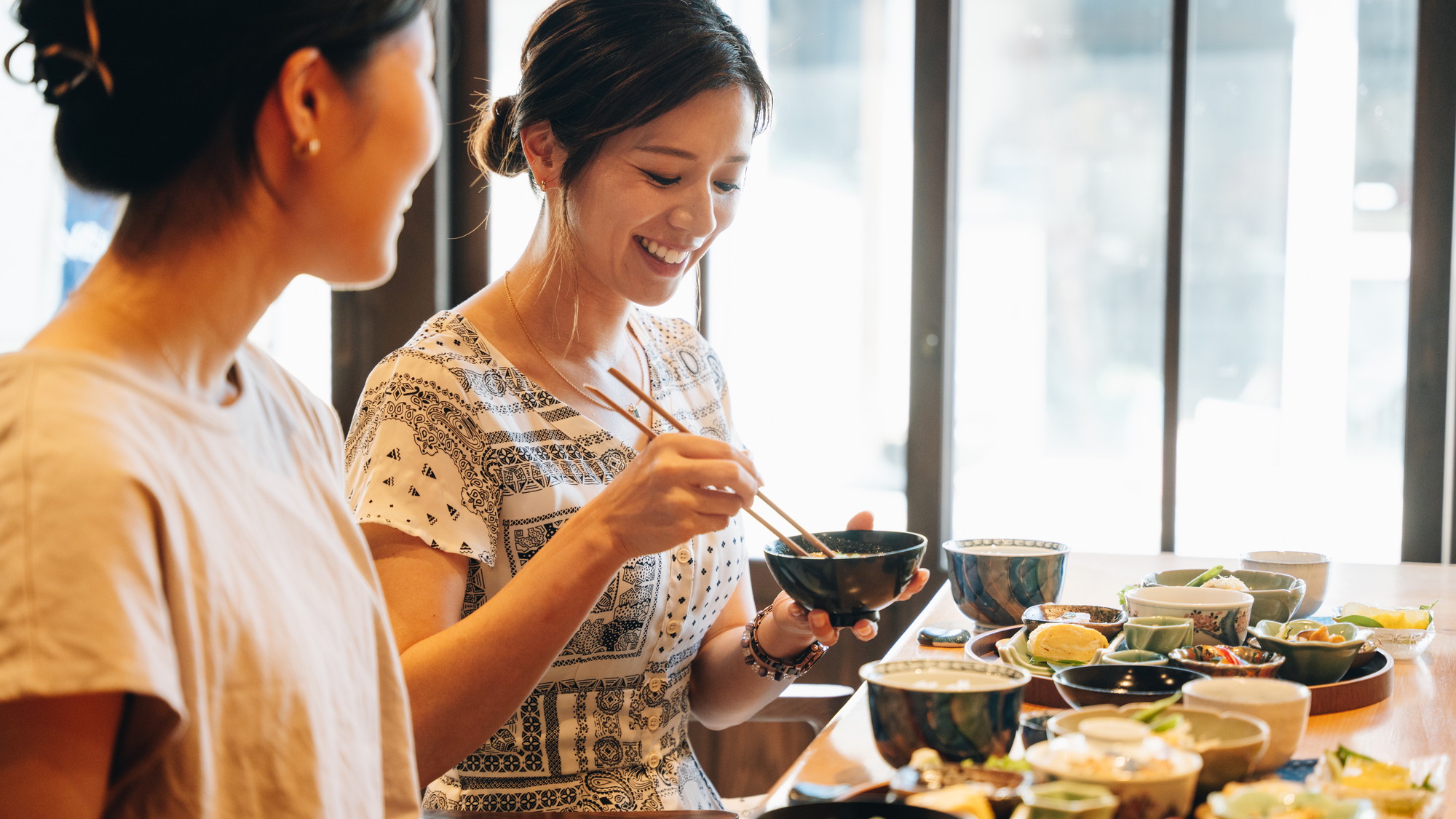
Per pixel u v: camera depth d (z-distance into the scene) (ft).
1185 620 3.95
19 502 2.05
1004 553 5.21
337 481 3.27
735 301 8.66
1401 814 2.47
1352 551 8.05
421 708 3.76
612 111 4.12
